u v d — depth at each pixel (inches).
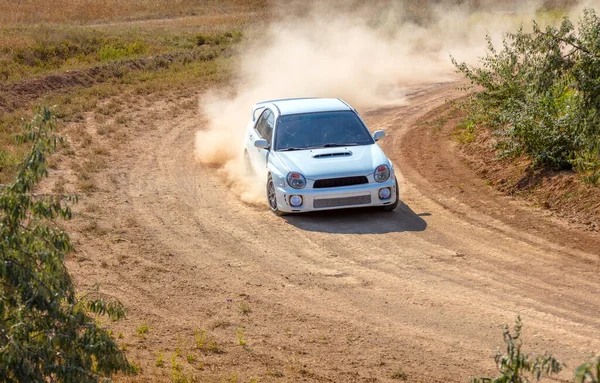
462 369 481.1
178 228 821.9
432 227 805.9
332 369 485.7
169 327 564.7
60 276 360.5
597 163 863.7
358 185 821.2
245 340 537.3
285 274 674.8
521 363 301.1
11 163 1087.6
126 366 371.6
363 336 539.2
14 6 3843.5
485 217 839.1
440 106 1636.3
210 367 492.1
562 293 610.5
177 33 3090.6
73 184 1013.8
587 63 720.3
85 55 2495.1
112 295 628.1
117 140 1322.6
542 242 746.8
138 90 1838.1
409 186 985.5
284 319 574.6
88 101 1673.2
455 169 1071.0
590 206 829.8
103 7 4087.1
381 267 685.9
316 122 902.4
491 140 1167.6
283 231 801.6
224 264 705.6
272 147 879.1
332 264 697.6
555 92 982.4
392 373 477.7
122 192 979.3
